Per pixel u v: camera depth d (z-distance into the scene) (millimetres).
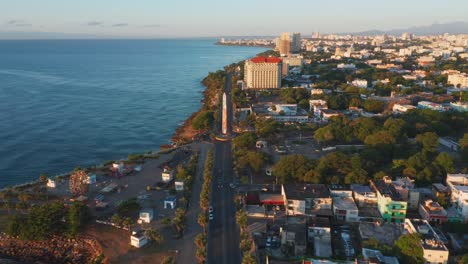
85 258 182875
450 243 181000
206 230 197875
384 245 168250
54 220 195750
